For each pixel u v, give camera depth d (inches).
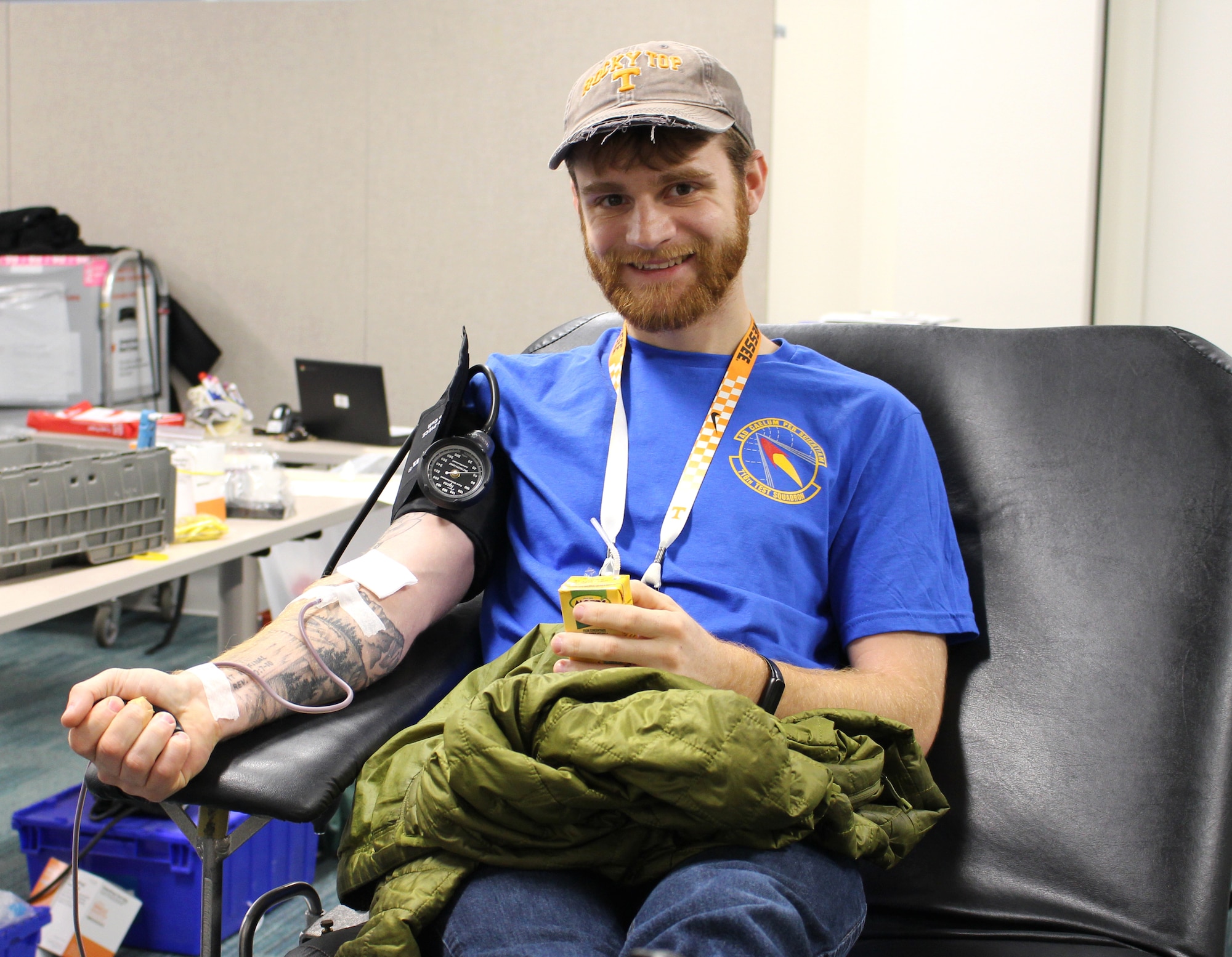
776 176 163.6
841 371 50.6
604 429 48.6
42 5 183.8
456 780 32.5
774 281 166.1
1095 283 139.6
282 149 179.3
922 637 44.5
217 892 35.2
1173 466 45.2
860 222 161.5
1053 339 50.9
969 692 44.8
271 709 37.1
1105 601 43.9
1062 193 135.6
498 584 48.1
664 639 36.3
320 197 179.2
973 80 137.8
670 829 33.4
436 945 32.7
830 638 47.0
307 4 175.2
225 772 34.3
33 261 155.1
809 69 160.9
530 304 173.8
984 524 48.4
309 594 41.6
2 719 110.2
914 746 38.4
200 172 182.7
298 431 131.1
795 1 160.4
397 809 35.2
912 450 47.8
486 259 174.4
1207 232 132.6
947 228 140.9
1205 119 131.3
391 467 48.8
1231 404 45.4
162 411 173.5
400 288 178.2
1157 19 132.2
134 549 67.5
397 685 41.4
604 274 47.7
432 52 172.1
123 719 33.1
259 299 183.6
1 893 64.1
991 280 139.9
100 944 68.2
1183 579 42.7
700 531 45.3
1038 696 43.4
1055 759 41.6
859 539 46.4
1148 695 41.1
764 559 44.9
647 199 45.6
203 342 181.5
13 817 72.7
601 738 31.7
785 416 48.0
